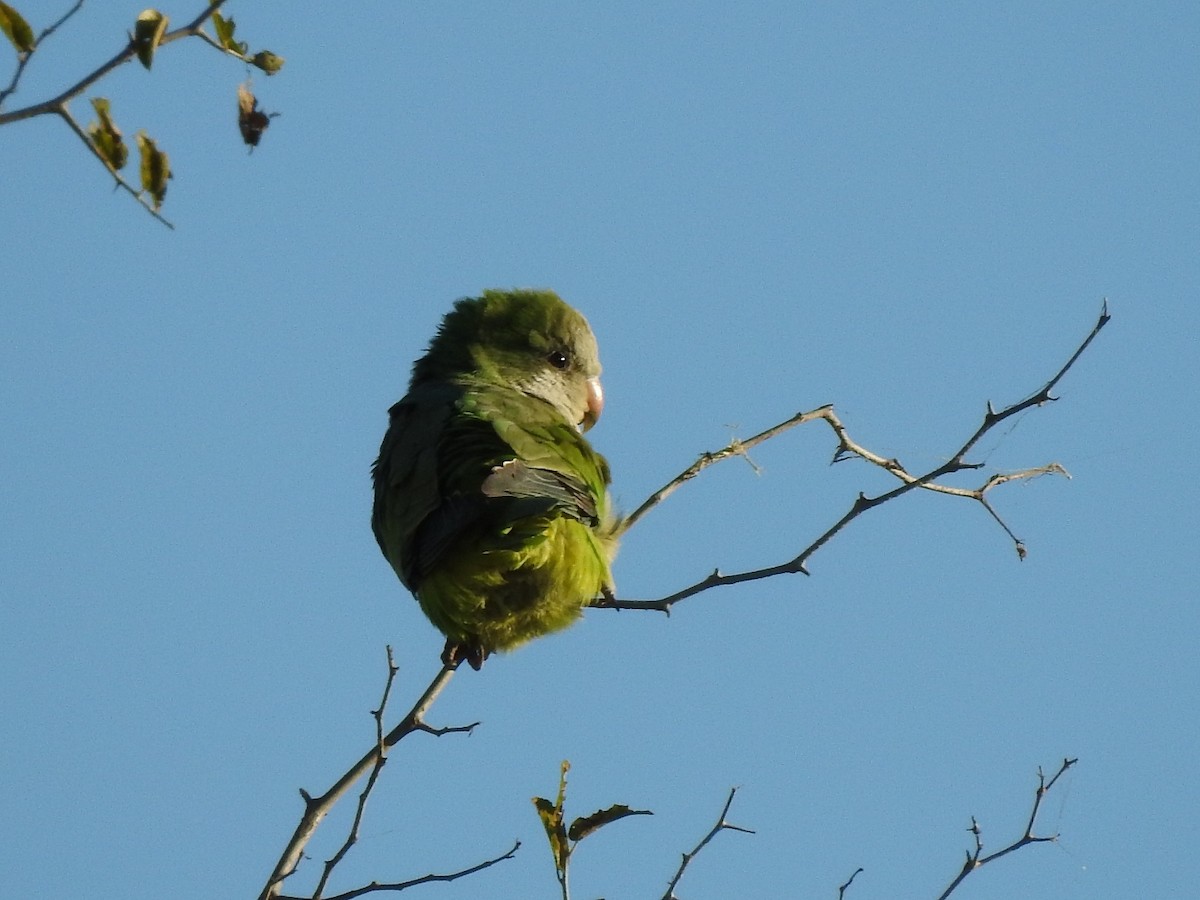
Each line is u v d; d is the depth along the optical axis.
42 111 6.95
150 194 7.34
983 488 10.90
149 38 7.04
